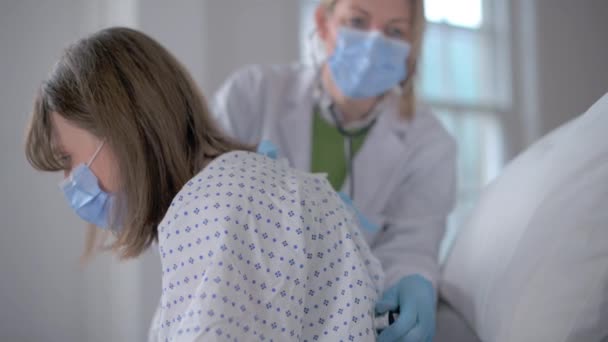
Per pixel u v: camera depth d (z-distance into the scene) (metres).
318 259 0.58
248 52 2.01
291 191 0.58
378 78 1.19
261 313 0.51
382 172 1.26
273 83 1.33
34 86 1.68
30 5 1.68
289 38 2.10
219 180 0.56
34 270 1.67
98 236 0.87
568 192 0.64
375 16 1.17
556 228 0.63
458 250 0.91
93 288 1.69
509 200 0.79
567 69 2.92
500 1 2.77
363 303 0.57
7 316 1.64
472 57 2.65
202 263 0.51
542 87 2.82
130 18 1.65
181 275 0.52
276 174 0.62
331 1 1.24
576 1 2.97
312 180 0.65
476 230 0.86
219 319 0.46
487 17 2.72
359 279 0.58
